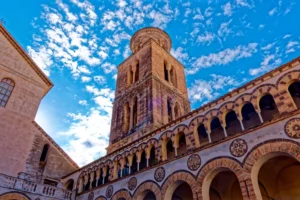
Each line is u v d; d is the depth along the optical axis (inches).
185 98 1807.3
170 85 1737.2
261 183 795.4
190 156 768.9
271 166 771.4
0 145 1171.9
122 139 1448.1
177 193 974.4
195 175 719.1
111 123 1675.7
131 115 1551.4
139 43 2161.7
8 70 1409.9
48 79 1566.2
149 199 1025.5
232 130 869.8
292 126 572.1
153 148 1032.2
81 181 1223.5
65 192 1144.8
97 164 1190.3
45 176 1283.2
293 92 734.5
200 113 832.3
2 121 1239.5
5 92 1346.0
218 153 693.9
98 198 1034.7
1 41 1460.4
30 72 1512.1
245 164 616.4
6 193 936.3
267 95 738.2
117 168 1071.6
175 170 786.8
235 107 729.0
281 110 615.5
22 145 1259.2
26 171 1213.1
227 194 871.1
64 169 1398.9
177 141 864.9
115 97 1845.5
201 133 936.9
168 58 1957.4
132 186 909.2
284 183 782.5
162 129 943.0
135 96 1630.2
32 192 1017.5
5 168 1138.7
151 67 1656.0
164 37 2239.2
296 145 545.3
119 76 2016.5
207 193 674.2
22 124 1312.7
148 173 879.1
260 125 632.4
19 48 1510.8
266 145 597.9
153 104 1412.4
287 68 658.2
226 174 852.0
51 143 1417.3
